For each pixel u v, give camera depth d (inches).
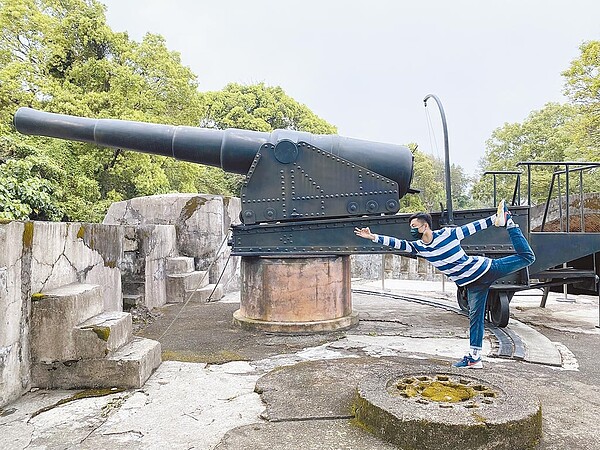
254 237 221.1
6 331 130.8
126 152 615.2
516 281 224.4
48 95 568.4
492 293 233.6
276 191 217.6
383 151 224.4
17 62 551.2
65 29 617.3
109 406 130.0
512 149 1015.6
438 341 205.2
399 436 102.7
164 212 369.7
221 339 207.8
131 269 278.4
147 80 655.1
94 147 599.5
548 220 354.0
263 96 1016.2
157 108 639.8
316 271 222.5
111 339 148.0
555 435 108.8
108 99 590.2
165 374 157.9
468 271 146.5
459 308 281.1
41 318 144.6
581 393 140.3
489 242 216.5
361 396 115.3
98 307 166.2
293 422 116.3
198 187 906.1
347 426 113.2
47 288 159.8
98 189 599.2
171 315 269.3
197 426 116.4
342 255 232.1
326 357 179.2
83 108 564.1
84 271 199.5
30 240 145.6
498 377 129.1
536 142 978.7
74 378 144.4
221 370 162.7
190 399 134.6
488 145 1054.4
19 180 410.0
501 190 948.0
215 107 981.8
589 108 672.4
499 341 203.9
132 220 378.9
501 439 99.1
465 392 118.0
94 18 626.5
